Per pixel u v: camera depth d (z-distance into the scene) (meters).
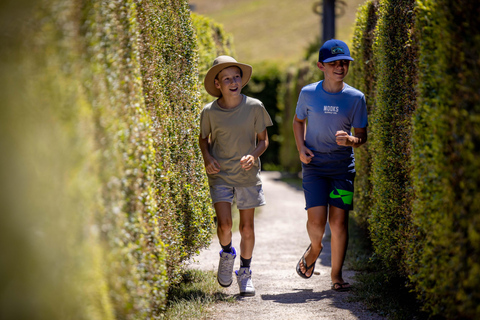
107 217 4.84
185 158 9.47
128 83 6.06
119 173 5.33
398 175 8.76
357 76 13.29
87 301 4.12
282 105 41.66
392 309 7.91
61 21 4.17
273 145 45.19
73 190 4.05
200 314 8.02
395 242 8.84
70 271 3.91
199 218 10.06
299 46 88.88
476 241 4.60
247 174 9.30
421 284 6.15
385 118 9.50
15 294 3.37
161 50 8.41
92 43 4.87
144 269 6.09
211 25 20.05
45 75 3.91
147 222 6.50
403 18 8.56
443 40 5.43
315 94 9.46
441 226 5.57
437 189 5.71
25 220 3.49
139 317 5.53
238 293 9.52
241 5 128.88
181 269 9.84
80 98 4.33
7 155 3.44
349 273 10.90
